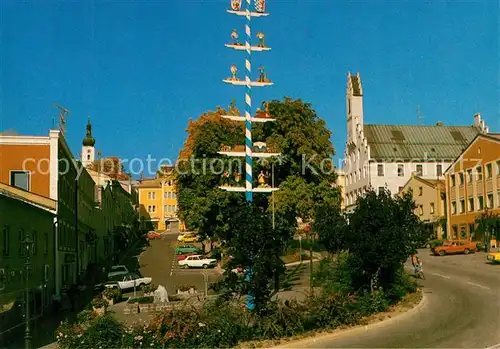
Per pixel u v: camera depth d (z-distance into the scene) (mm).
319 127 50250
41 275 30125
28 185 34625
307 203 47938
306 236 51969
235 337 17438
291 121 48781
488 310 22719
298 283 34188
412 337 18391
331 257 34531
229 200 46094
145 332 16984
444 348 16891
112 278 41469
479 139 60156
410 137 87688
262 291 18625
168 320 17156
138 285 40594
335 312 19703
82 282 41375
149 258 62469
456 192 64750
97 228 59469
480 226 58688
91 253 54188
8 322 24156
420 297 25438
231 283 18797
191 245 70938
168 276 46969
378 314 21562
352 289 25281
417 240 24984
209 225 51594
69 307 31594
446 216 67188
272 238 18969
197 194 50469
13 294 25000
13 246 25125
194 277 45875
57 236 34125
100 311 29078
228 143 49031
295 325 18469
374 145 85562
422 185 72875
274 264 18594
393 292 24453
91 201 54562
